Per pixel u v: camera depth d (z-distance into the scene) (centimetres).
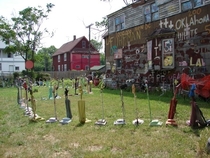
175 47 1482
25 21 3912
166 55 1507
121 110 954
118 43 2097
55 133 663
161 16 1609
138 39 1828
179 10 1462
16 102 1380
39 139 615
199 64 1332
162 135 591
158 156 457
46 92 1941
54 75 3888
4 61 4575
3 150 538
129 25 1939
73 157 479
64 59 5128
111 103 1165
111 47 2216
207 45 1285
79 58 4894
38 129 716
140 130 650
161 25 1609
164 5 1582
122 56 2039
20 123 816
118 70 2106
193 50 1367
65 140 591
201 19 1318
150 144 526
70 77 3619
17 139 618
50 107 1119
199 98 1187
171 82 1508
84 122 766
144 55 1761
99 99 1349
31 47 4034
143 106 1033
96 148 529
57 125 757
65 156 487
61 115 909
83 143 561
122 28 2050
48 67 7850
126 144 536
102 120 750
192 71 1371
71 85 2577
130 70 1934
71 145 553
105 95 1565
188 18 1398
